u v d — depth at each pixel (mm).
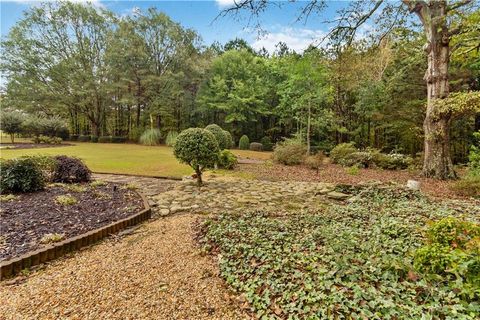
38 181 4672
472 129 11758
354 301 1731
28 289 2086
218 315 1778
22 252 2535
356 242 2545
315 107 13320
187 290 2051
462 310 1552
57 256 2648
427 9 6715
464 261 1719
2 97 18562
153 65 19609
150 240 3037
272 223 3357
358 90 12453
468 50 7020
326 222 3418
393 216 3424
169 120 21281
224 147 9586
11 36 17969
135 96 19750
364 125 14719
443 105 6590
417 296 1736
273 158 10961
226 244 2762
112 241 3070
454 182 5812
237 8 3695
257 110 18094
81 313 1782
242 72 19000
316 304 1770
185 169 8312
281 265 2260
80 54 19125
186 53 19219
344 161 9898
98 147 15625
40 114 20172
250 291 1989
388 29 6117
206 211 4266
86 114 20531
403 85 11359
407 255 2262
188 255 2637
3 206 3764
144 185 6066
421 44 9750
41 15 18203
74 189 4824
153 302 1899
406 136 12477
